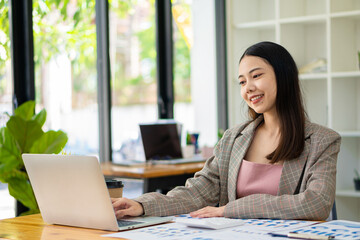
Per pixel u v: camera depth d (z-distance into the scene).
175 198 1.98
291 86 2.02
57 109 3.87
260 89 2.01
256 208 1.80
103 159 4.22
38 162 1.77
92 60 4.15
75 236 1.59
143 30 4.70
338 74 4.29
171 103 4.81
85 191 1.67
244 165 2.11
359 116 4.53
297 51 4.76
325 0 4.75
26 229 1.73
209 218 1.73
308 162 1.96
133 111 4.60
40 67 3.73
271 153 2.05
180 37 4.94
